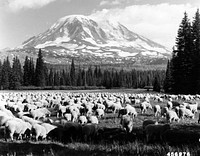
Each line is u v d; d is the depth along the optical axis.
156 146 16.36
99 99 43.66
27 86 142.25
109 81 170.75
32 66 147.62
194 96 59.41
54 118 29.80
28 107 34.88
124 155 14.21
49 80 160.38
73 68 168.62
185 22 77.81
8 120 19.69
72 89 151.50
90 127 20.38
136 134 21.22
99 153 14.81
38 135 19.27
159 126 18.83
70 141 20.00
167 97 59.56
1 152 15.34
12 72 137.75
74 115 27.56
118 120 27.91
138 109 38.41
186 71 75.06
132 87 181.38
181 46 77.31
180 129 20.62
